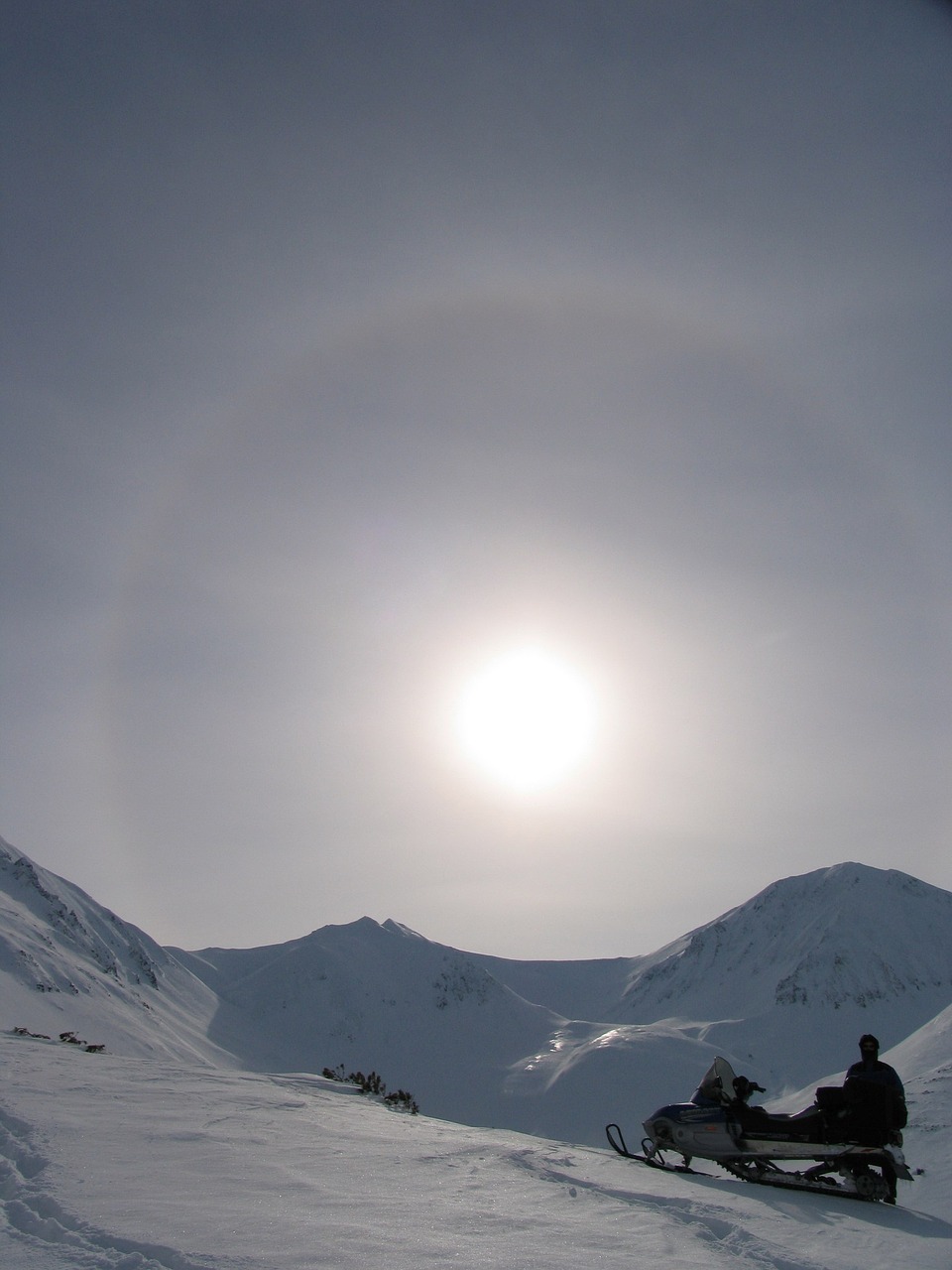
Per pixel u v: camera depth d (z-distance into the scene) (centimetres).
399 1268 546
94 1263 528
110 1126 966
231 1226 609
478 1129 1362
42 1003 16688
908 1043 8056
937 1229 850
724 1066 1087
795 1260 652
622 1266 595
